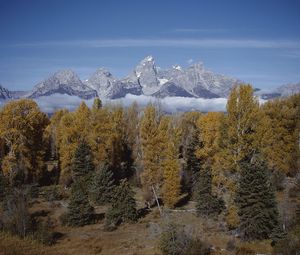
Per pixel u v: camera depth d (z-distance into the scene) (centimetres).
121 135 8025
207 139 5816
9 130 6512
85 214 5144
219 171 4809
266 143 4666
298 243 3512
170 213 5456
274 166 6044
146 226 4950
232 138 4600
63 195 6406
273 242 3888
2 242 3925
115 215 5094
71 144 6938
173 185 5672
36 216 5303
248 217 4066
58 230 4900
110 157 7156
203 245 3809
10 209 4556
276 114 6312
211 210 5059
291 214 4388
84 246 4259
